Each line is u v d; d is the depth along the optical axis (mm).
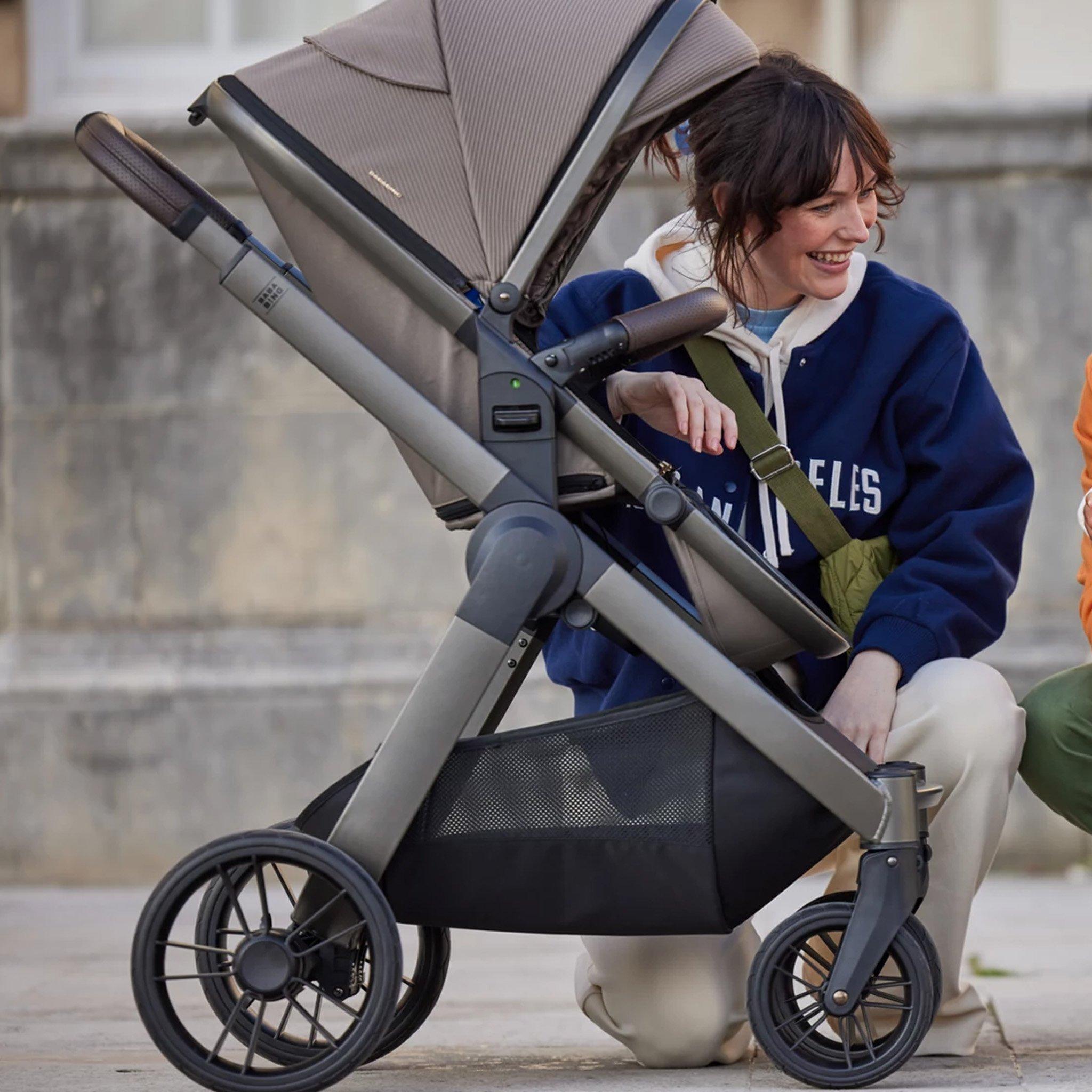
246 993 6410
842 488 7672
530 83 6543
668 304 6543
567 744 6516
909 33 19281
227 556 17141
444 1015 9656
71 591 17234
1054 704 7473
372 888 6301
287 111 6562
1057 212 16750
